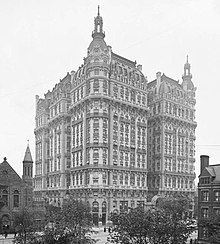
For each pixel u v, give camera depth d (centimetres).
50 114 14750
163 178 13300
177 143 14200
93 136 11119
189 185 14438
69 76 14138
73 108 12462
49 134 14812
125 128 11975
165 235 3766
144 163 12512
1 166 9144
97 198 10794
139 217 3834
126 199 11538
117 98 11769
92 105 11281
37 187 15788
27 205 9469
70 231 4178
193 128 15150
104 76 11456
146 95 12975
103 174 10988
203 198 7519
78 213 5903
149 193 13588
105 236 7881
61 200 12825
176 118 14125
